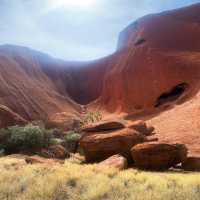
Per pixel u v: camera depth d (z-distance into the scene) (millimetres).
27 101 59344
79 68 100250
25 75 74250
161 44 67250
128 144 17266
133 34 87312
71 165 12883
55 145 28312
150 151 15195
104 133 19062
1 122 40875
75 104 75625
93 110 72375
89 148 18000
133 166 15805
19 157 21844
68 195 7219
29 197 6938
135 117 51406
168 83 56156
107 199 6871
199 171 14633
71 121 52438
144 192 7152
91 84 93000
